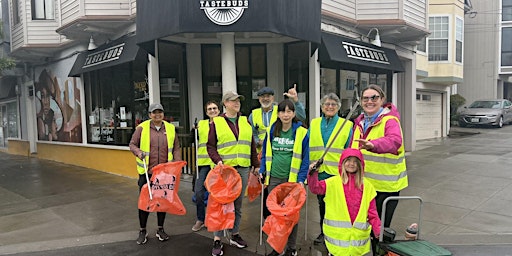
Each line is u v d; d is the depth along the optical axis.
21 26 11.63
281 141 4.30
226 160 4.56
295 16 6.87
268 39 8.70
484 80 22.55
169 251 4.50
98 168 10.28
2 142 17.83
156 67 8.12
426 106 15.20
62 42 11.11
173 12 6.57
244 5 6.43
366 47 9.13
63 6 9.39
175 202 4.57
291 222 3.72
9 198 7.27
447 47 15.06
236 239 4.57
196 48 8.93
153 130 4.88
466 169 8.66
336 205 3.35
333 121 4.35
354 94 9.67
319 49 8.05
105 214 6.05
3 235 5.15
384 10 9.26
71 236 5.07
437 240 4.60
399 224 5.17
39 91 13.30
